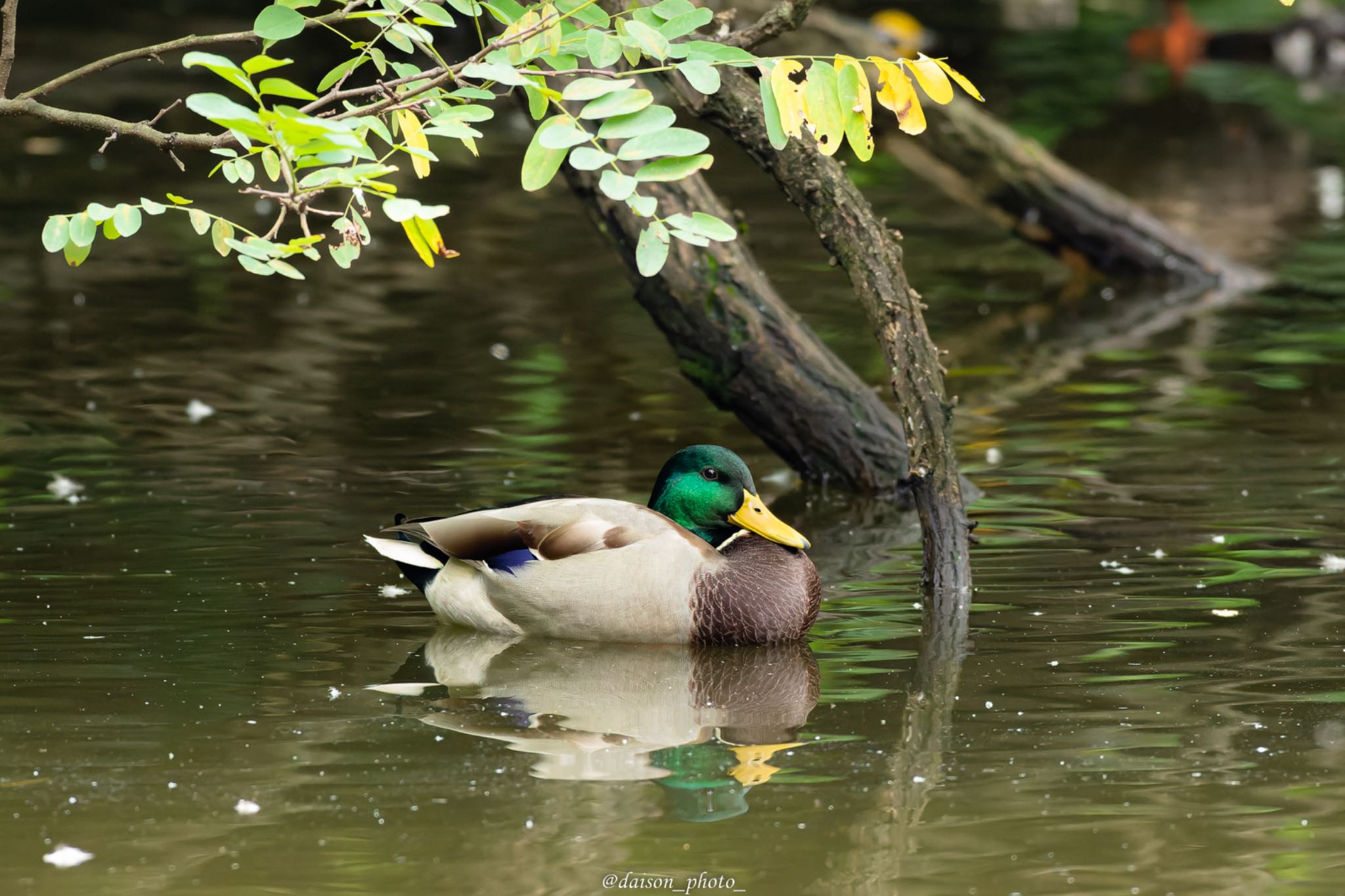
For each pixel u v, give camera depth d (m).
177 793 7.18
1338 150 28.03
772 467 14.06
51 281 19.75
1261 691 8.51
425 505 12.09
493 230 22.91
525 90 8.04
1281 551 11.02
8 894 6.20
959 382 16.28
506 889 6.27
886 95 7.45
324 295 19.41
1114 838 6.72
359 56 7.88
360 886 6.29
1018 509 12.19
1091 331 18.38
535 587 9.82
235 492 12.38
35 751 7.64
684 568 9.77
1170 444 13.90
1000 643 9.44
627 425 14.59
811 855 6.58
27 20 36.78
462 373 16.25
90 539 11.16
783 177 10.74
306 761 7.59
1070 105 31.53
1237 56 38.34
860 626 9.87
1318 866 6.46
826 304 19.11
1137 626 9.64
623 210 12.97
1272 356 17.06
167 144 7.47
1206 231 22.89
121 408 14.80
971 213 24.84
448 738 7.93
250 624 9.68
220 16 38.28
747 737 7.98
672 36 7.50
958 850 6.62
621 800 7.14
